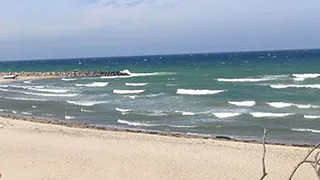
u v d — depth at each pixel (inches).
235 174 613.0
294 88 1716.3
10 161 675.4
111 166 650.8
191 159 683.4
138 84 2206.0
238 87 1860.2
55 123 1099.3
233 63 4453.7
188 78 2524.6
